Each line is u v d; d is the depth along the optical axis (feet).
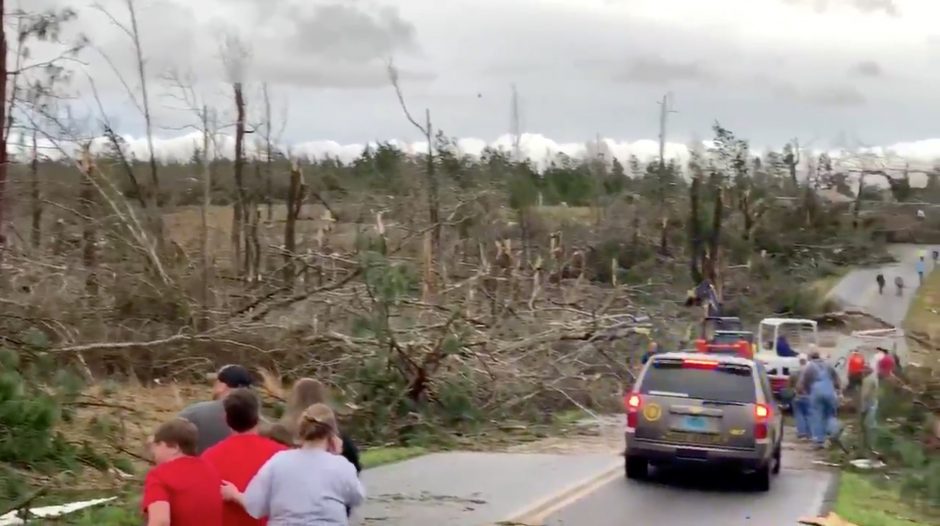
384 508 53.83
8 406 57.52
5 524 47.55
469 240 133.39
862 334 156.04
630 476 66.44
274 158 182.80
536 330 106.22
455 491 59.77
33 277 88.89
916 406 86.79
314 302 94.79
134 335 89.04
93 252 97.09
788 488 65.67
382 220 111.65
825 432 88.33
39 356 73.36
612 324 111.86
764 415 62.85
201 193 133.59
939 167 393.70
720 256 206.59
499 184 164.96
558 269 135.03
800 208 302.25
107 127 127.24
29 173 104.32
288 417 32.22
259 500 27.68
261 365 88.33
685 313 146.20
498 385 94.63
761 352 126.41
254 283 102.73
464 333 90.99
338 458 28.25
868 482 72.28
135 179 119.14
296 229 151.43
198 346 89.35
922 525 57.36
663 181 261.85
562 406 101.86
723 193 246.06
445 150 160.66
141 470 63.05
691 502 58.80
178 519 26.13
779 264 255.09
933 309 248.11
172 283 91.66
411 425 84.74
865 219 360.28
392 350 85.97
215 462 28.94
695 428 63.10
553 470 69.62
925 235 380.37
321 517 27.45
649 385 64.80
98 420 66.69
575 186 282.15
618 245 199.21
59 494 54.44
